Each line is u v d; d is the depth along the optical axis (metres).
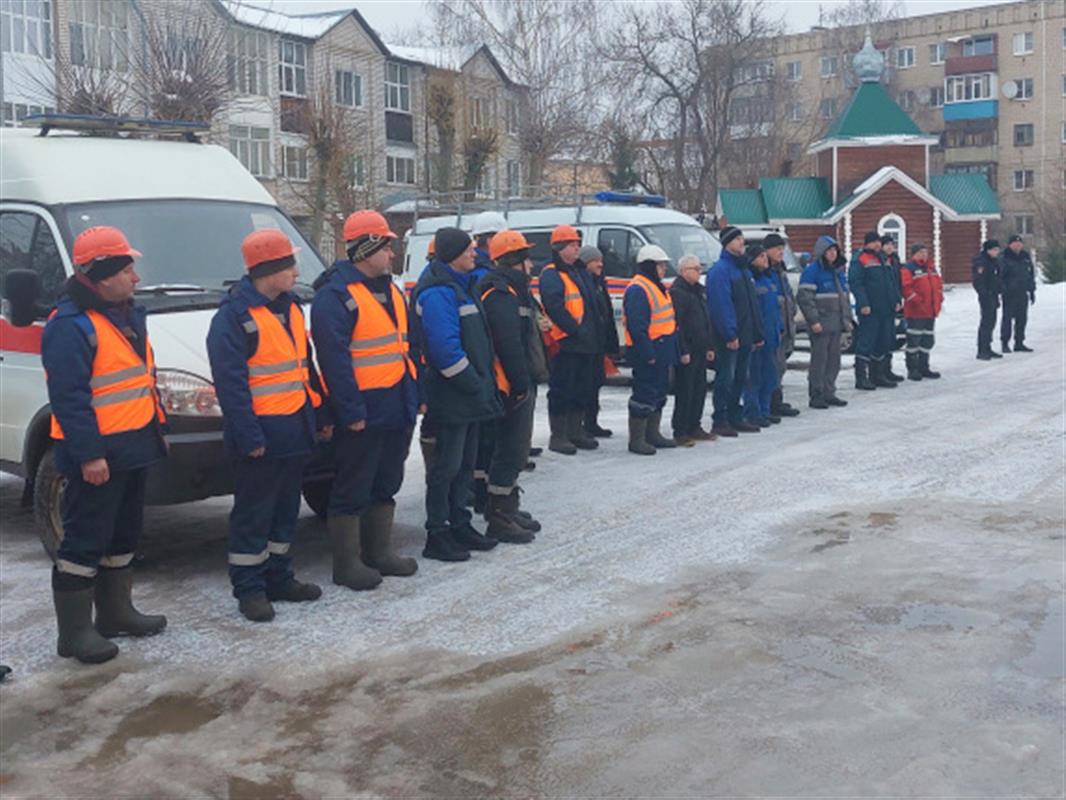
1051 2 66.75
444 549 7.23
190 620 6.20
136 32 23.44
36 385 7.21
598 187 46.22
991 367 17.16
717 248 15.77
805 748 4.53
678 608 6.19
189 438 6.60
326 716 4.93
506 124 41.38
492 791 4.26
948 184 42.19
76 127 7.96
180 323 6.91
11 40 26.75
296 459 6.23
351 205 30.75
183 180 8.04
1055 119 67.31
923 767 4.36
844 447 10.68
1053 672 5.23
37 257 7.39
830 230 41.41
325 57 43.25
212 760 4.56
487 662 5.48
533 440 11.59
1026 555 7.01
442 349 6.91
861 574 6.71
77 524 5.59
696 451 10.78
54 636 6.06
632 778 4.33
